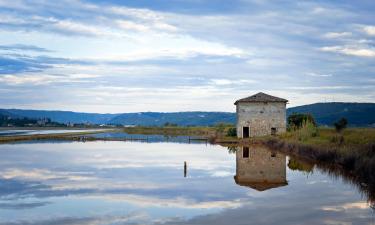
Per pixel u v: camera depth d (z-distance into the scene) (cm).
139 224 1855
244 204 2236
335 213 1989
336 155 3741
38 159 4747
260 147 6538
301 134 6109
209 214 2023
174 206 2209
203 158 4834
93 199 2406
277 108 8306
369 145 3466
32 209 2147
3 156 5119
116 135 12231
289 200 2316
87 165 4150
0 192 2630
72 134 12781
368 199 2297
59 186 2859
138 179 3186
